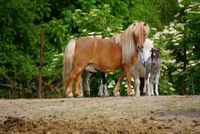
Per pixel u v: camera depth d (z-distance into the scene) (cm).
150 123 1900
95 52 2970
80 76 3019
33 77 3516
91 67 2991
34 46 3694
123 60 2978
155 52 3053
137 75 3025
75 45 2969
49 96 3456
